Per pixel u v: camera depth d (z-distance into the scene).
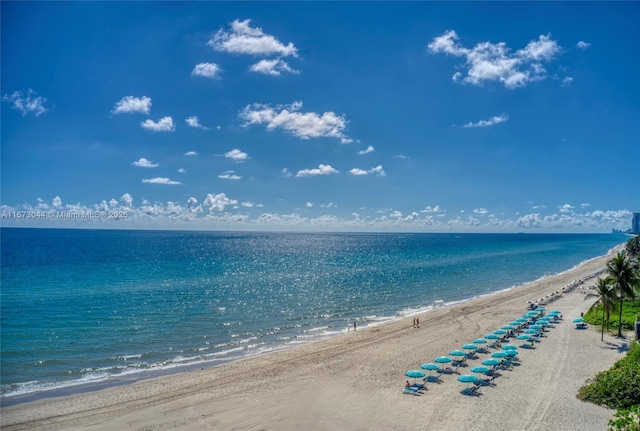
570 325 59.44
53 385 39.09
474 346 45.25
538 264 169.12
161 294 85.75
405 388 37.28
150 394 36.72
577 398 34.47
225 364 45.28
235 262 161.25
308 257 194.88
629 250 121.12
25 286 91.69
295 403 34.56
